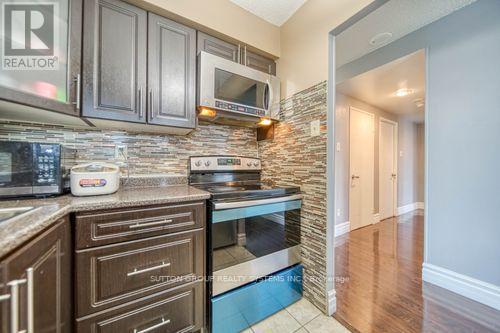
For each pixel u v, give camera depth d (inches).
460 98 63.2
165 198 40.8
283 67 68.9
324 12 54.2
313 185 57.8
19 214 27.7
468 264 61.6
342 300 60.4
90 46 41.6
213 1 55.9
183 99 53.0
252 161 76.7
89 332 34.5
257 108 62.7
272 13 64.2
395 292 64.1
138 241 38.5
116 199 38.4
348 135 123.6
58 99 37.4
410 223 142.0
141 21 47.5
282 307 56.4
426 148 71.4
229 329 47.6
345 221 121.9
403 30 73.0
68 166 46.7
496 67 56.6
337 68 103.0
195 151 69.5
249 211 49.9
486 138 58.4
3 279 19.2
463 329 49.6
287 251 58.4
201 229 45.3
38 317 24.6
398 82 102.0
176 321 42.4
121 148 58.0
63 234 31.1
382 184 150.3
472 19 60.6
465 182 62.4
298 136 62.9
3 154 36.2
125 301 37.4
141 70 47.4
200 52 53.6
